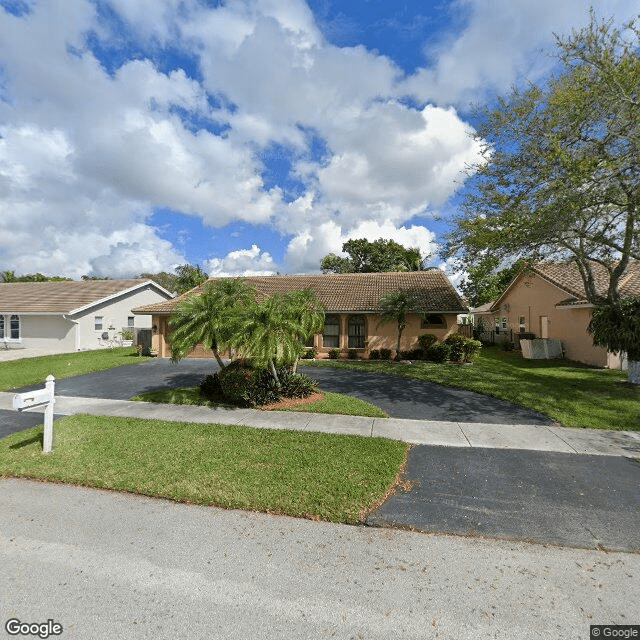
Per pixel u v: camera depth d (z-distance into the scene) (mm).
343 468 5273
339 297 18750
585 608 2818
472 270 12570
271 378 9414
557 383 11023
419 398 9594
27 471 5188
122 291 23484
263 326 8391
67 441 6375
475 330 30656
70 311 20359
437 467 5434
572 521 4016
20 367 14844
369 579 3129
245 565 3303
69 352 20281
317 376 12953
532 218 9336
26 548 3531
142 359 17531
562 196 8453
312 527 3930
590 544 3621
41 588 3010
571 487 4797
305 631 2605
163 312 18016
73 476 5012
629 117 7980
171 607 2822
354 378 12508
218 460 5543
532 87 9680
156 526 3922
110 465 5363
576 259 11367
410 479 5062
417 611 2785
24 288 25391
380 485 4770
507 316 24891
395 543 3650
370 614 2756
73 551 3490
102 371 14211
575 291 15734
